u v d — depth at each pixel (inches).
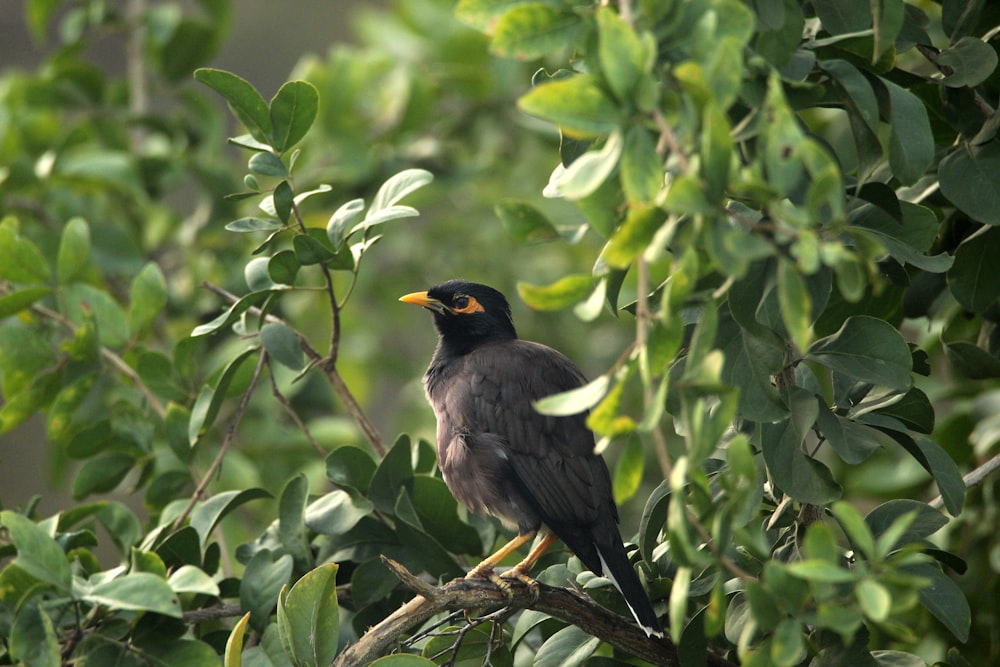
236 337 457.1
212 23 497.7
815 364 254.7
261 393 439.8
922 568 229.5
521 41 161.6
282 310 513.7
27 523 246.8
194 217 494.9
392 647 262.1
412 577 242.4
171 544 286.2
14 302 350.9
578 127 146.8
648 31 151.8
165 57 499.2
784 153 144.4
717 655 261.4
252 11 849.5
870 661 228.2
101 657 255.4
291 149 281.4
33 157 505.0
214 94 642.2
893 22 197.0
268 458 437.4
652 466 469.4
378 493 295.3
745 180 141.6
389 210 270.4
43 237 429.7
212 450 400.5
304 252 278.4
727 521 153.4
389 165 510.3
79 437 353.1
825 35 234.8
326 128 486.6
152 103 596.7
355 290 546.3
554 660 258.2
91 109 495.8
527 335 557.0
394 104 524.1
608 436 155.7
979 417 354.3
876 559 145.8
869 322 224.2
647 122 148.3
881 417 237.5
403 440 294.2
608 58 145.3
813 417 217.8
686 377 154.4
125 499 588.1
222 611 282.7
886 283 275.0
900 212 220.4
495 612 263.3
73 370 355.6
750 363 218.7
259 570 279.7
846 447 225.8
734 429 249.9
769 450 221.6
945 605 227.3
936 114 270.7
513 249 572.7
